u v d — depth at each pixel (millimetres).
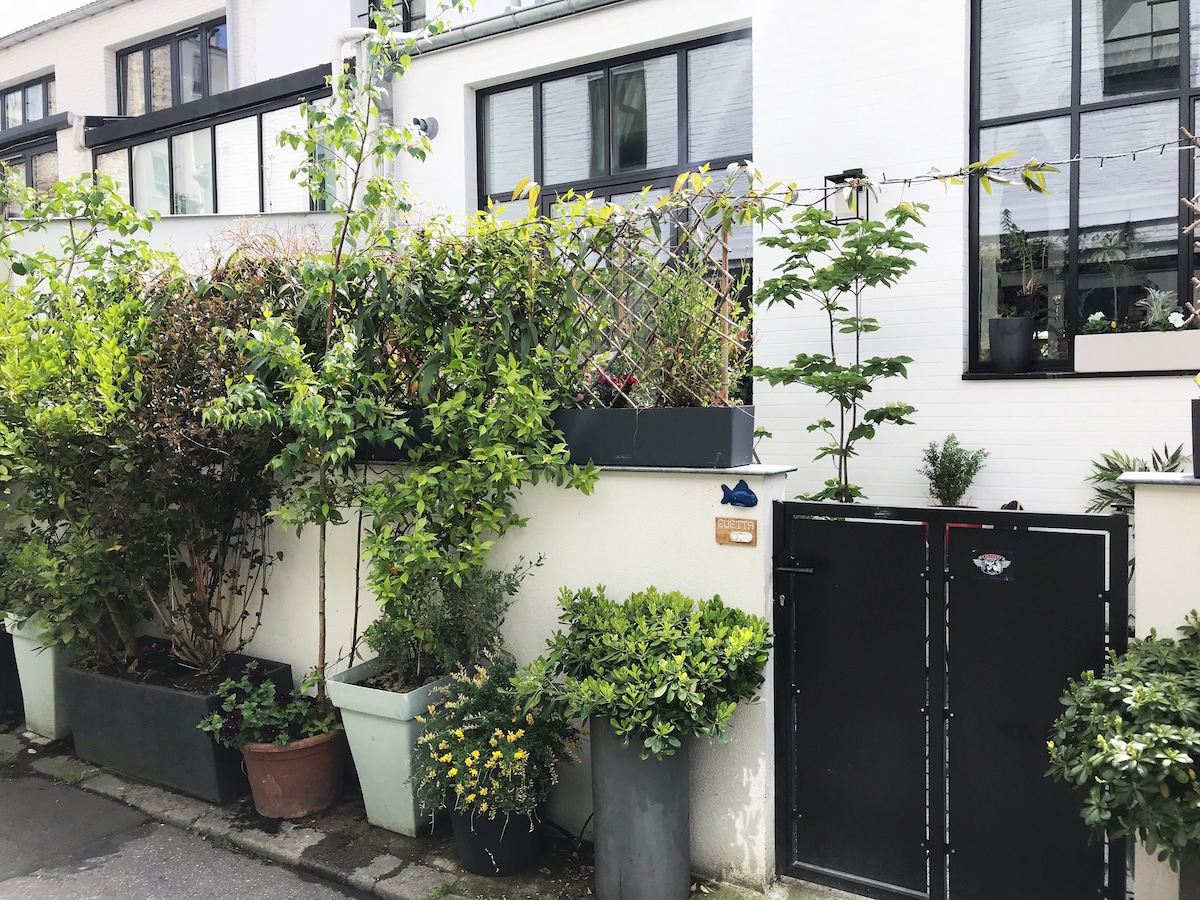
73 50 11961
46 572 4242
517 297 3680
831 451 4949
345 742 4059
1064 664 2826
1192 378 4680
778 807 3303
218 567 4523
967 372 5324
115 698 4355
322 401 3482
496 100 7539
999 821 2947
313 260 3697
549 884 3295
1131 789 2131
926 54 5422
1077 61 5277
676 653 2949
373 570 3744
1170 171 5086
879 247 4727
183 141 8602
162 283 4441
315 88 7508
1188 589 2566
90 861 3600
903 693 3088
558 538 3650
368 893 3316
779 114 5863
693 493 3320
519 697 3283
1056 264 5379
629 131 6926
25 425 4273
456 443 3623
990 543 2928
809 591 3229
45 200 4418
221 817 3922
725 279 3434
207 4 10594
